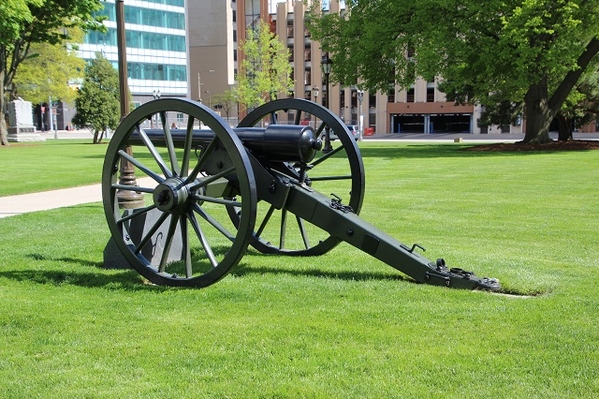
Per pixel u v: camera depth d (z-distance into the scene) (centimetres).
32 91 4919
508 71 2591
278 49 5669
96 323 455
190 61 8569
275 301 508
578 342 408
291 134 559
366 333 428
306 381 353
